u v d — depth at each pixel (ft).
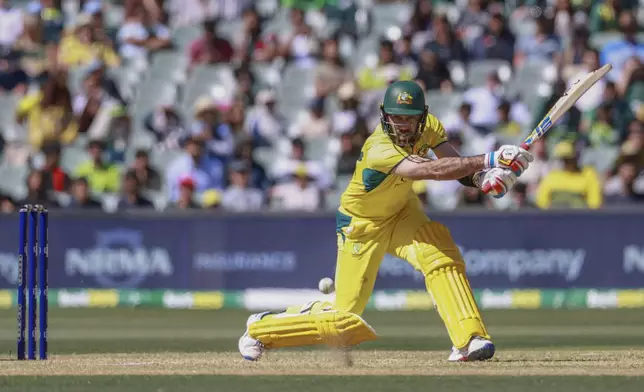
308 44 212.43
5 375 74.38
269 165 193.36
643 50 207.51
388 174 80.18
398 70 202.59
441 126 83.76
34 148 199.82
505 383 68.69
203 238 166.61
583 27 202.59
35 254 86.48
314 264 165.27
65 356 93.91
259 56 212.23
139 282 167.22
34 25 218.79
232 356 93.40
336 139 191.83
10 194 190.08
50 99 200.95
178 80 210.59
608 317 147.13
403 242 84.17
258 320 84.94
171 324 141.08
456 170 77.36
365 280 84.84
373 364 82.74
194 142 184.14
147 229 167.02
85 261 167.73
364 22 220.84
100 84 202.39
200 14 226.38
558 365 80.02
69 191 178.50
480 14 213.66
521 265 163.63
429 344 111.04
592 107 194.18
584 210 162.81
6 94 210.59
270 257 165.78
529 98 202.08
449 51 206.08
